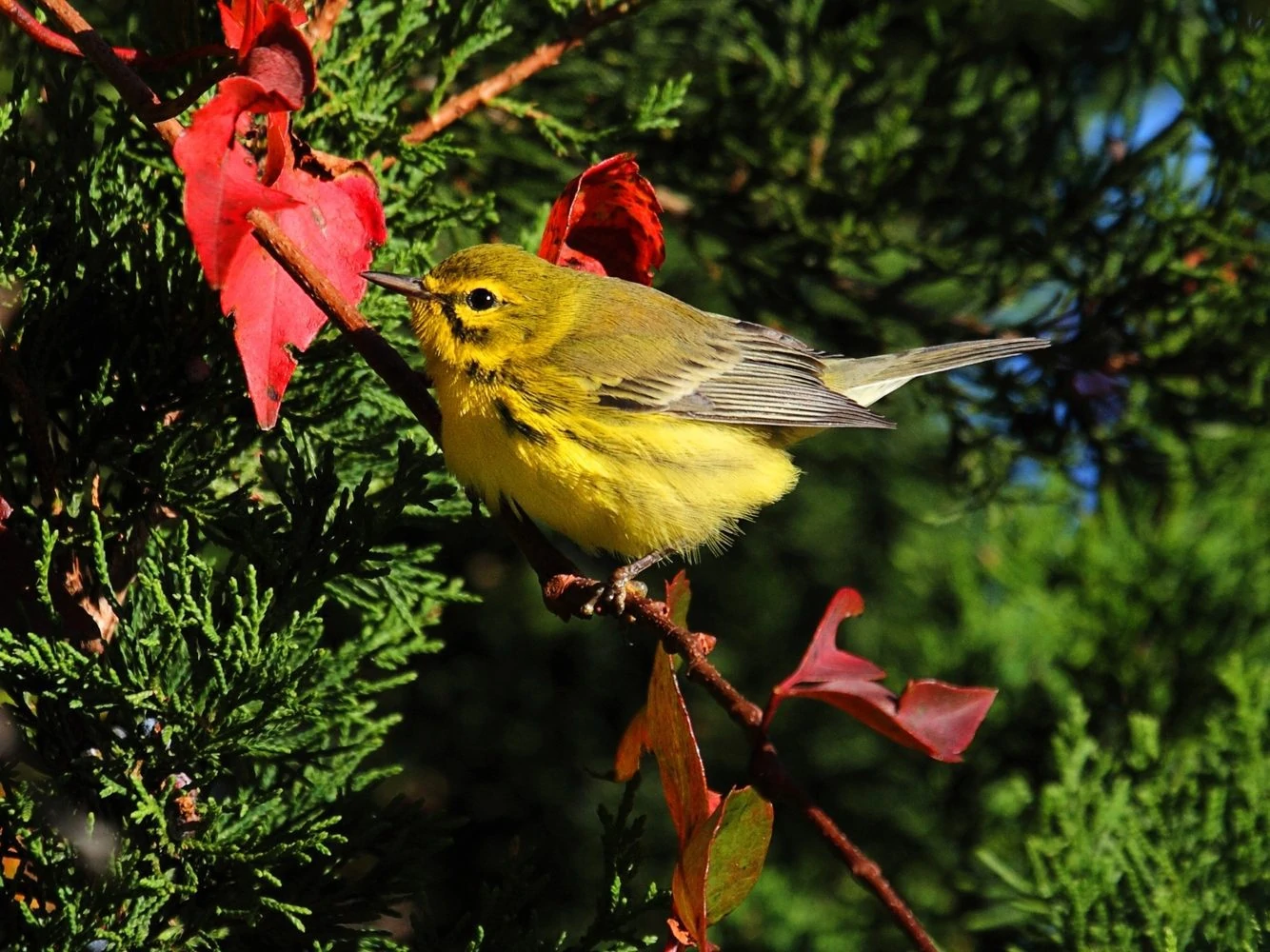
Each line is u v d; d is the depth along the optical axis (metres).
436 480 4.73
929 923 6.68
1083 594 6.61
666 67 6.08
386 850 3.85
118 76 3.28
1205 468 6.59
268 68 2.95
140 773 3.55
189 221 2.89
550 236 4.37
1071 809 5.38
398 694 7.40
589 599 4.02
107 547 3.88
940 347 6.09
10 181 3.84
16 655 3.29
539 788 7.38
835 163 6.43
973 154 6.40
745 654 7.55
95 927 3.38
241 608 3.46
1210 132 6.19
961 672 6.71
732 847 2.98
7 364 3.75
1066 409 6.57
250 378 3.51
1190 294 6.24
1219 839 5.26
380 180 4.53
